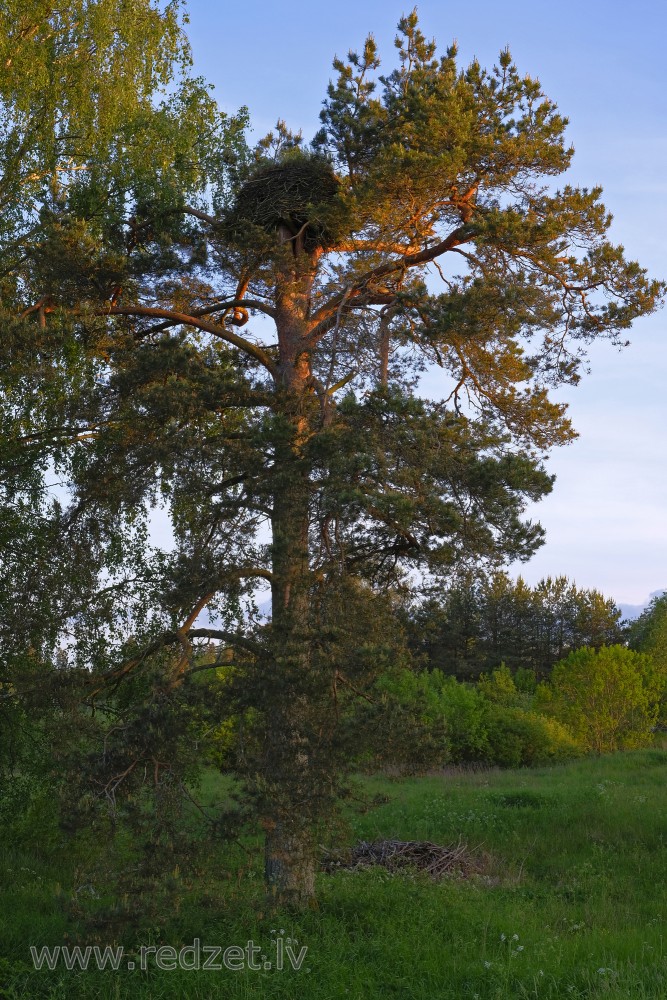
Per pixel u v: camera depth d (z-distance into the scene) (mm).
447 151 11016
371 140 11492
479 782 25641
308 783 9500
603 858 15406
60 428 12586
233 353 13258
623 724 33938
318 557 10516
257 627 10273
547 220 11281
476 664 63625
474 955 9281
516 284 11383
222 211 12328
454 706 32844
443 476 10328
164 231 12188
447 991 8250
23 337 11031
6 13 15359
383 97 11703
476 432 11328
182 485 10984
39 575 11844
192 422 11070
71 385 13805
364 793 10617
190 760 9594
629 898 12984
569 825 17859
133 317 12797
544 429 13016
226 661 10617
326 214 11289
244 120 16500
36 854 14641
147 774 9414
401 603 11398
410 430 10125
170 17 16688
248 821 9406
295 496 10148
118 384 11078
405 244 12172
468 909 11141
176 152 15766
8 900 12016
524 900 12641
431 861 14812
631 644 66562
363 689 10312
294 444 10273
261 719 10195
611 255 11883
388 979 8781
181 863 9141
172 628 11391
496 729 32406
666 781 23172
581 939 9977
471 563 10930
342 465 9555
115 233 12547
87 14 15906
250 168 12367
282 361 12320
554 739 33562
